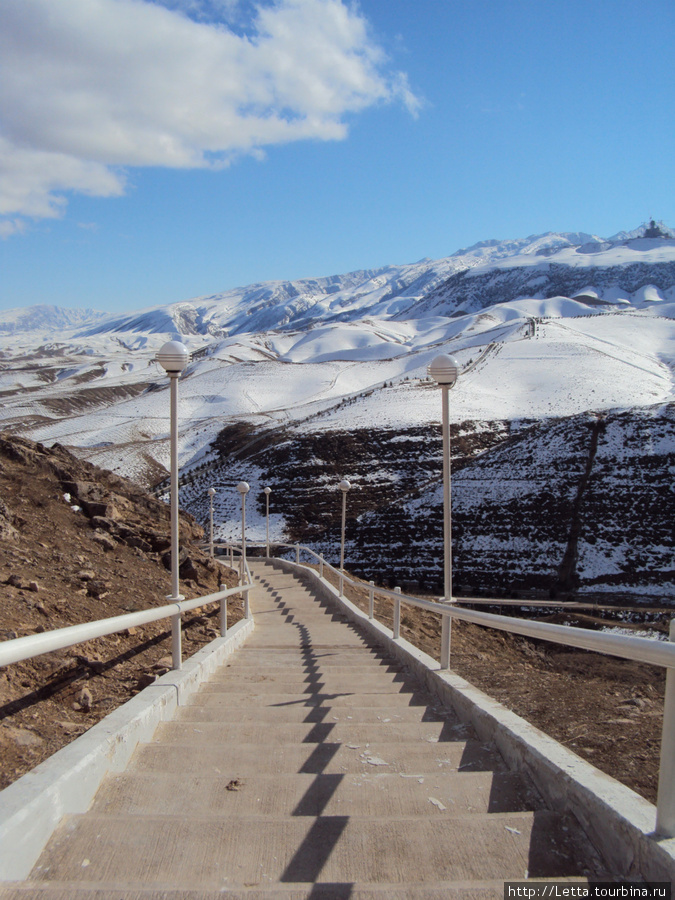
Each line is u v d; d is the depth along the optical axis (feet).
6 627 20.39
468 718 16.98
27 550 30.68
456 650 39.45
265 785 12.02
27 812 9.13
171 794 11.71
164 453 346.33
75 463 53.42
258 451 308.40
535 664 38.63
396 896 8.27
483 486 213.25
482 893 8.37
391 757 14.16
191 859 9.30
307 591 71.92
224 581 46.26
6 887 8.21
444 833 9.95
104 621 12.88
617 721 19.03
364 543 197.47
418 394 357.41
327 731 16.22
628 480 199.82
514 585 163.63
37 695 18.07
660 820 8.80
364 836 9.82
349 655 30.96
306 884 8.36
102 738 12.62
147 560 38.78
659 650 8.61
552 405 329.93
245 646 34.73
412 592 162.61
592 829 9.96
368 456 279.28
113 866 9.15
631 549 171.53
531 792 12.05
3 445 44.91
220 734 16.01
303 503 246.06
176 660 20.52
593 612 122.11
